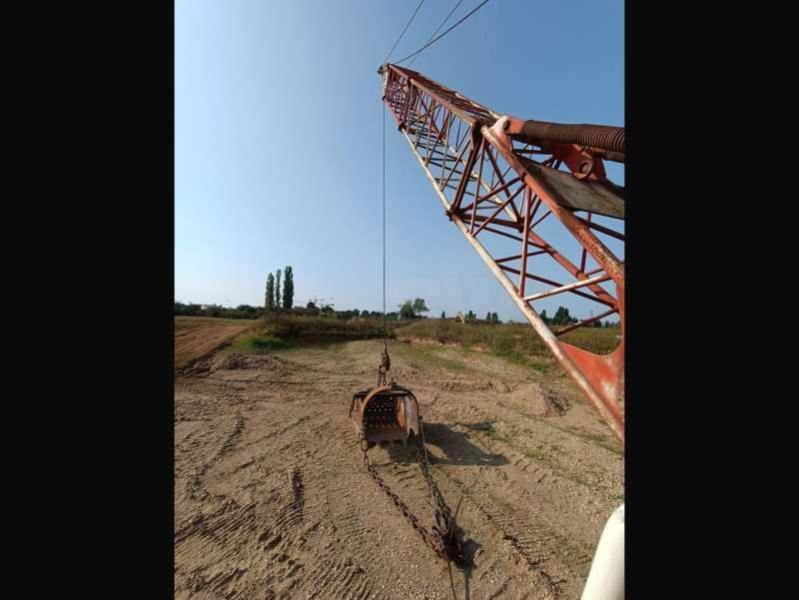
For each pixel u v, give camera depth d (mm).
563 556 4383
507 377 14500
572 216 4492
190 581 3879
